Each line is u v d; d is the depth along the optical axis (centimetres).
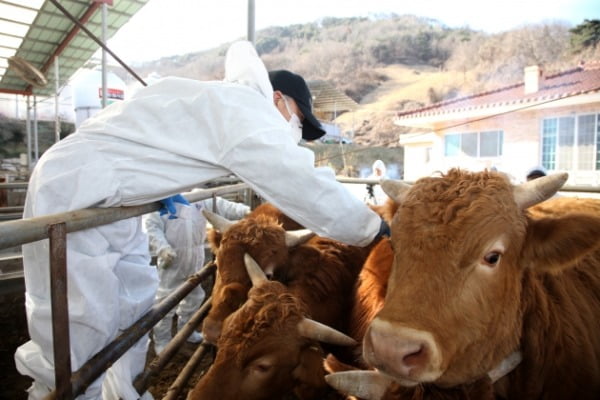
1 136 3528
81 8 1095
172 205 254
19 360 207
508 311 170
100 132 206
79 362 198
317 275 290
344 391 192
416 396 181
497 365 179
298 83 301
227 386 211
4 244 134
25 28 1287
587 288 223
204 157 206
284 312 224
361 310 261
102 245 208
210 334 263
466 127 2202
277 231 303
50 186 190
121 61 366
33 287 202
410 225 163
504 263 164
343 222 212
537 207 274
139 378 250
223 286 282
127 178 203
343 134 3869
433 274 153
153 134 206
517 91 2409
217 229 352
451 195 166
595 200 292
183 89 214
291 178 203
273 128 208
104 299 206
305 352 221
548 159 1994
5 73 1906
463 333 154
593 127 1855
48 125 3681
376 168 1253
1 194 1009
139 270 242
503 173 183
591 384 203
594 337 208
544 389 197
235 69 239
